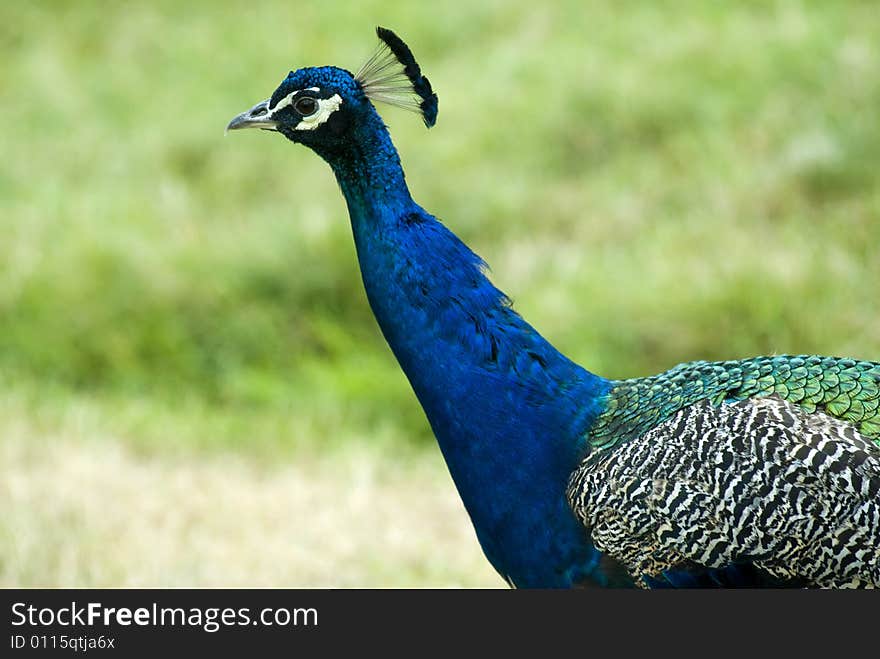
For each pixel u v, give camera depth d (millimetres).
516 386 9766
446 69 29328
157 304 21922
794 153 22516
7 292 22531
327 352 21109
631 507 9312
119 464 17250
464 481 9977
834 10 26500
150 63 32594
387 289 9906
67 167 28250
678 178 23609
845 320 18500
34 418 18688
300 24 32688
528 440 9734
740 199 22094
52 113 30750
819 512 8883
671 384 9875
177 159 27922
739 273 19516
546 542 9758
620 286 20031
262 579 13906
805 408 9273
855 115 23094
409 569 14297
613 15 29297
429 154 25781
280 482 16844
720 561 9117
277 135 28094
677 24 28141
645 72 26641
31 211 25562
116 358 21328
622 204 23188
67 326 21781
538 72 27656
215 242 23188
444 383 9789
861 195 21375
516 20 30484
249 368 20781
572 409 9867
